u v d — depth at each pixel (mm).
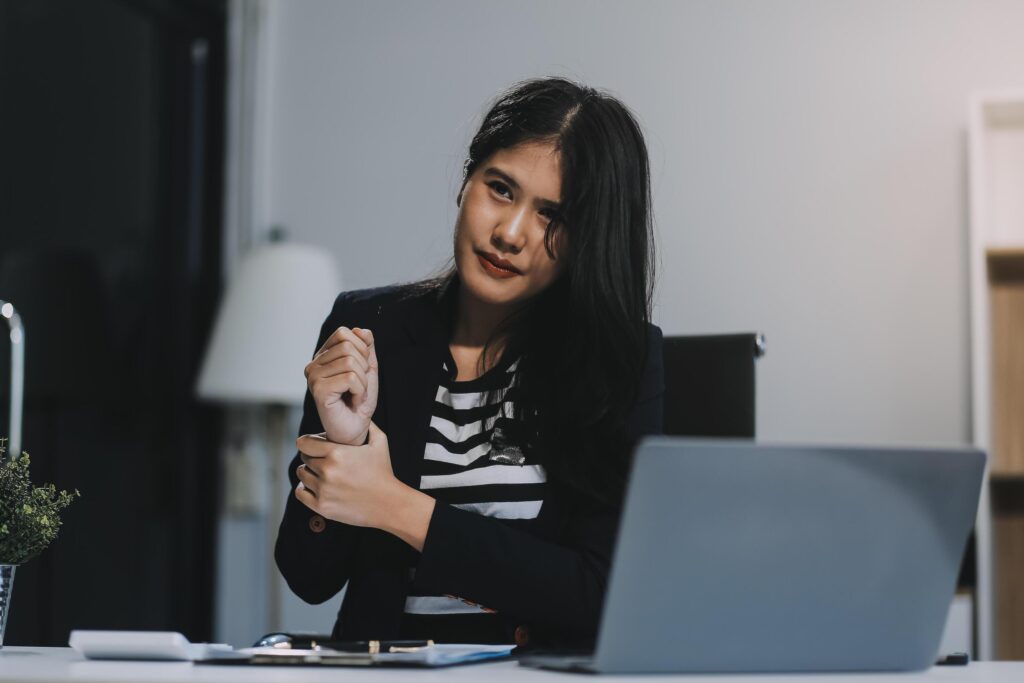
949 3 3508
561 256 1452
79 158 3322
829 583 900
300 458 1489
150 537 3572
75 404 3248
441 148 3779
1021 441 3258
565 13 3721
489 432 1479
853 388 3459
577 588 1253
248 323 3383
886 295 3467
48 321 3150
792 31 3586
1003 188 3473
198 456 3795
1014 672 984
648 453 822
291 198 3871
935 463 902
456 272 1565
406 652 999
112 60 3477
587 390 1448
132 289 3547
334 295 3504
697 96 3617
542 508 1448
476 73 3773
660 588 854
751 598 880
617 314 1457
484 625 1371
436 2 3814
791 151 3551
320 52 3891
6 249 3016
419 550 1216
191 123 3836
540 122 1433
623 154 1453
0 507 1181
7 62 3043
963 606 2979
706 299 3549
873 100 3527
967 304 3420
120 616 3414
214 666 947
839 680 890
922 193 3477
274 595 3537
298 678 842
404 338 1535
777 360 3500
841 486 877
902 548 915
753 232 3549
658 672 885
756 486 853
